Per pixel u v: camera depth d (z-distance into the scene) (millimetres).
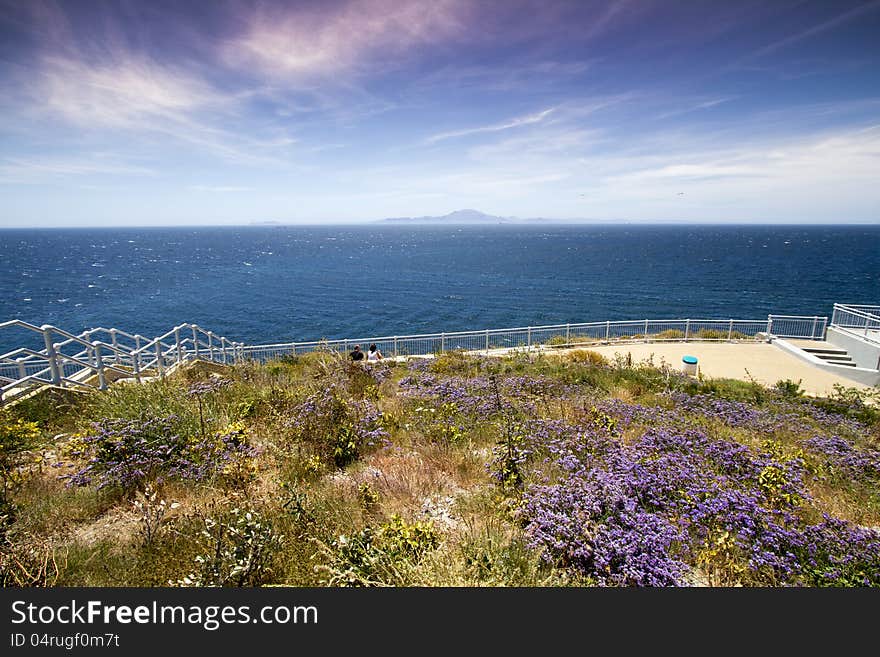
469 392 9555
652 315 49938
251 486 5340
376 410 7754
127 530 4547
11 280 81312
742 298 59969
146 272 95750
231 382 9078
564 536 4105
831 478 6301
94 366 9367
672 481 5246
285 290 69938
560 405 9078
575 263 109250
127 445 5680
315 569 3949
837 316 21281
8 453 5543
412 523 4586
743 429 8523
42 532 4434
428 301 59938
